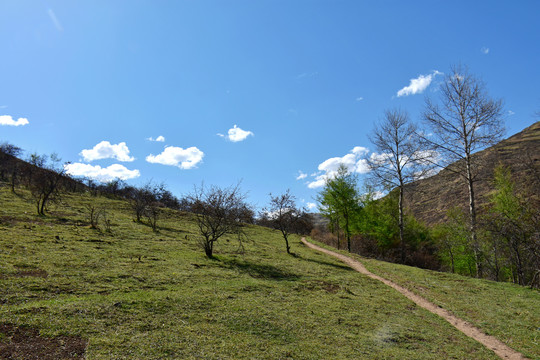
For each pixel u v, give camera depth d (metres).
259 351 8.27
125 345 7.42
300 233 56.91
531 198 23.81
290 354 8.38
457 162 27.44
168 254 20.78
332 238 49.25
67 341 7.20
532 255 21.44
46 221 26.62
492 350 10.81
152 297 11.27
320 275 20.64
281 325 10.44
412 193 33.66
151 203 41.44
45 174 33.25
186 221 44.72
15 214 27.41
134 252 19.73
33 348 6.67
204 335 8.74
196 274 16.09
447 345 10.76
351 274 22.44
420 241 46.78
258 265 21.42
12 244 16.47
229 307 11.42
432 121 27.89
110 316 9.01
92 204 44.72
